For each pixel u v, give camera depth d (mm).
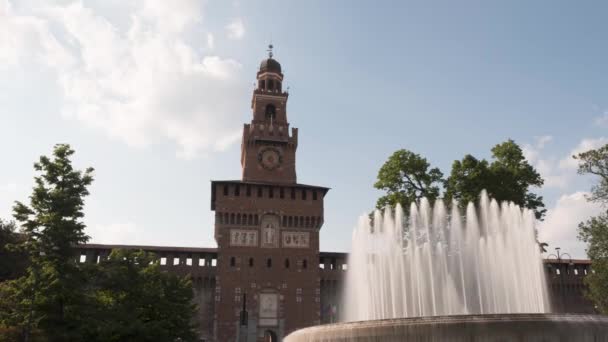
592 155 55781
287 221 79562
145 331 44844
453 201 57750
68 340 39312
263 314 74312
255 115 89125
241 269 75750
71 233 41656
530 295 50094
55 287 39156
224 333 72375
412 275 58312
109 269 46844
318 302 76500
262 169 85312
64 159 43875
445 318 24750
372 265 61188
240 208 78375
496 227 53469
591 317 25016
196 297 75125
